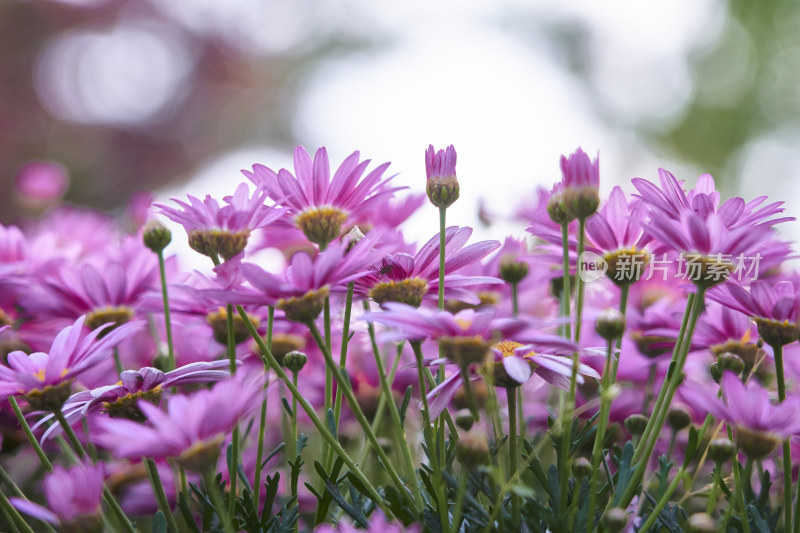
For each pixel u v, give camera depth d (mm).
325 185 591
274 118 3215
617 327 550
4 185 2432
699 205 569
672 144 3951
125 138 2674
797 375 649
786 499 554
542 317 736
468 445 519
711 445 554
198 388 655
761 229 539
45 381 548
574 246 601
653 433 546
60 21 2619
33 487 682
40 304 642
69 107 2623
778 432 525
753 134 3879
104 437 505
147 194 833
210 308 605
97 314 643
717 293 566
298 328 653
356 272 544
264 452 674
